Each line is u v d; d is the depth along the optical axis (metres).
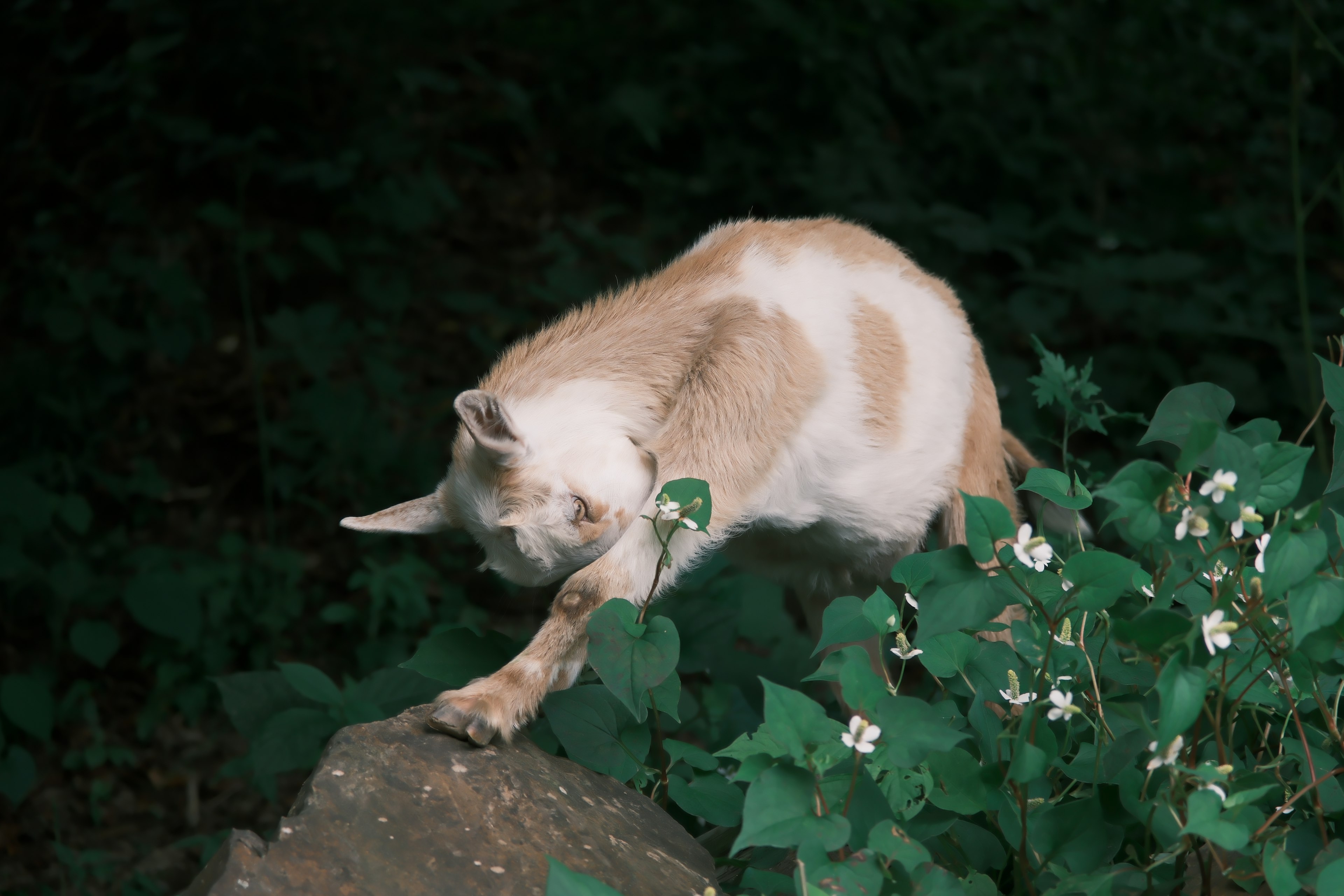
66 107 6.91
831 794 1.79
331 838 2.00
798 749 1.73
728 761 2.91
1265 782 1.82
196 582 5.31
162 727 5.04
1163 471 1.71
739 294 2.78
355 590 5.68
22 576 5.11
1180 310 6.10
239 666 5.35
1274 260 6.46
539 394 2.62
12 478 4.98
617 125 8.09
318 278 6.99
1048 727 1.92
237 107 7.21
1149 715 1.97
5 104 6.71
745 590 4.19
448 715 2.26
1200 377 5.91
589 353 2.71
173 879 4.30
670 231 7.46
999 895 2.02
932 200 7.23
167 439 6.24
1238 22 7.27
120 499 5.72
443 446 6.14
